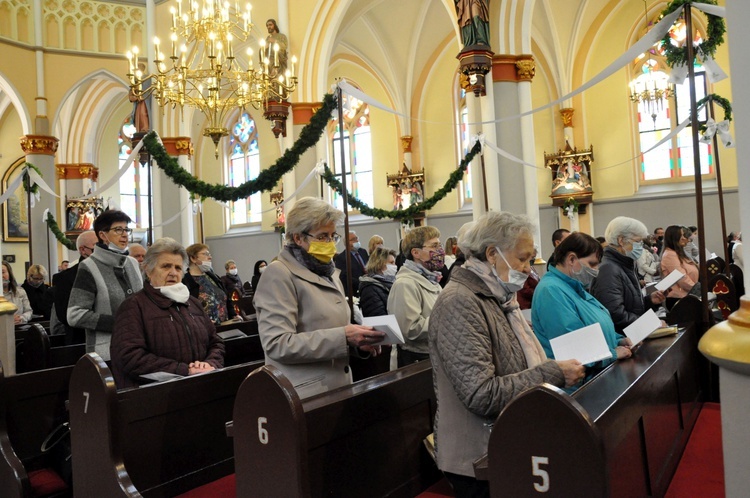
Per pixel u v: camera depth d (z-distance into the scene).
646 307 4.96
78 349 4.77
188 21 10.03
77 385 3.11
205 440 3.43
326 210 2.86
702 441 3.76
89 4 17.16
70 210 19.75
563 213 16.92
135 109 12.96
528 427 1.85
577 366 2.23
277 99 12.11
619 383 2.46
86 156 20.39
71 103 19.91
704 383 4.68
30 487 3.31
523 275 2.40
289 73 10.66
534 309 3.17
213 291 5.55
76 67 17.03
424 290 4.24
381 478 2.79
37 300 9.14
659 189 16.22
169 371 3.40
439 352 2.28
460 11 9.73
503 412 1.89
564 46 17.03
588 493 1.75
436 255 4.25
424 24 17.97
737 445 1.50
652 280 9.29
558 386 2.20
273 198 19.80
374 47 18.45
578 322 2.98
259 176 6.64
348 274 4.58
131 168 21.78
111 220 4.35
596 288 4.11
